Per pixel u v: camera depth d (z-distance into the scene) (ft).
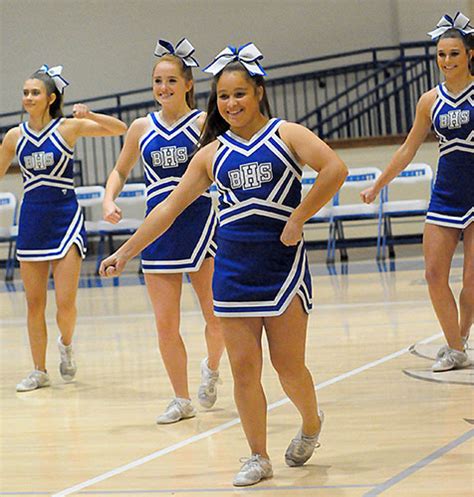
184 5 86.84
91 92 87.86
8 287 64.44
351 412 25.12
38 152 31.76
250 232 19.34
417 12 82.64
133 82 87.40
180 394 26.17
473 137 29.01
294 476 19.89
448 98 29.32
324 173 18.76
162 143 26.43
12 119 88.53
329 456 21.21
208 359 27.22
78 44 87.71
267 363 32.76
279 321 19.49
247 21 86.38
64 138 31.91
